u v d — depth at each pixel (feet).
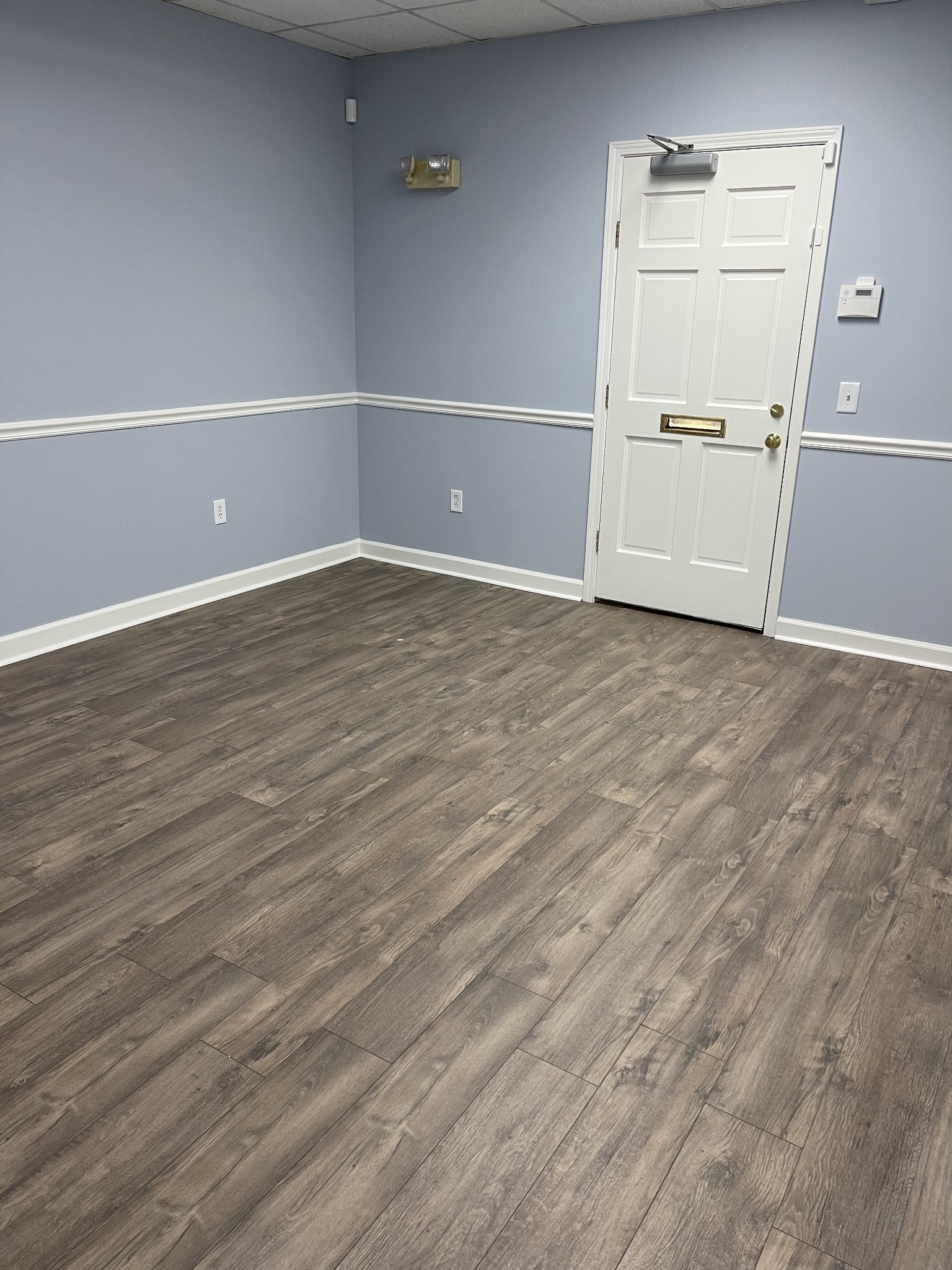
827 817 8.99
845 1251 4.85
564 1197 5.11
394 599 15.49
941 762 10.11
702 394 13.60
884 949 7.16
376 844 8.40
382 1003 6.49
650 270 13.55
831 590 13.30
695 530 14.19
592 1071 5.96
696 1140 5.48
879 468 12.53
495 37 13.82
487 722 10.92
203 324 13.99
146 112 12.53
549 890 7.80
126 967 6.79
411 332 16.17
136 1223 4.90
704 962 6.99
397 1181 5.17
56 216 11.75
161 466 13.85
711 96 12.49
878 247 11.87
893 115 11.40
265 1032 6.21
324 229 15.75
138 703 11.25
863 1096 5.81
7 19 10.81
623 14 12.42
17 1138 5.37
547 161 13.99
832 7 11.43
